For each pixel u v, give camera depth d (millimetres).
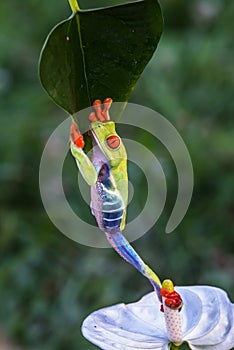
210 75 6254
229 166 5805
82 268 5223
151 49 2496
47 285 5309
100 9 2479
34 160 5996
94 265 5234
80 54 2488
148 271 2523
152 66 6117
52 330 4996
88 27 2484
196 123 5895
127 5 2477
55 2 7211
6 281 5305
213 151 5766
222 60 6266
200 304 2545
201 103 6195
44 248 5469
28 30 7152
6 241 5562
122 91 2502
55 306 5109
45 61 2480
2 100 6363
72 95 2492
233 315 2537
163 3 6902
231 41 6402
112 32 2488
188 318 2543
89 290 5086
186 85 6289
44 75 2482
